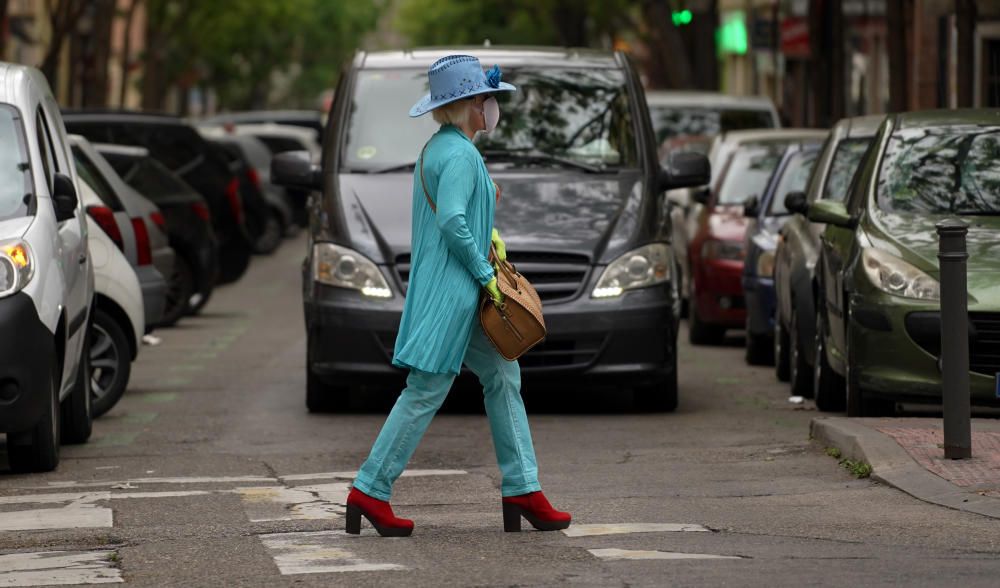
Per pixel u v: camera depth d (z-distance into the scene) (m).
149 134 64.50
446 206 19.92
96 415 34.69
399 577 18.19
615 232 33.59
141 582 18.28
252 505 23.22
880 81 106.62
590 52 38.66
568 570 18.39
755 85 112.62
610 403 36.12
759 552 19.23
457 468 27.11
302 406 36.28
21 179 28.00
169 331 54.62
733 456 27.66
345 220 33.88
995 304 28.47
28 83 29.73
